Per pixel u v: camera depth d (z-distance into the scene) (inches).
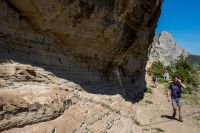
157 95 868.0
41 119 224.8
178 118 567.5
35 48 288.7
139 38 612.7
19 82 237.6
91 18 352.5
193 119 580.1
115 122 357.1
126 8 433.4
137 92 732.7
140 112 549.3
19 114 205.8
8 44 256.7
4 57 243.9
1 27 248.5
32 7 267.6
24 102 214.8
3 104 194.7
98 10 357.4
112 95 425.7
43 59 298.8
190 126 516.1
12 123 195.8
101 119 323.6
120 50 502.6
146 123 482.9
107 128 322.7
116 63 507.5
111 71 499.8
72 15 319.3
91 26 362.3
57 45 327.6
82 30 351.3
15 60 254.4
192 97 922.1
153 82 1103.0
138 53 701.9
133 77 746.2
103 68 470.6
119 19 424.5
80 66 384.8
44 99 240.7
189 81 1312.7
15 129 197.5
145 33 666.8
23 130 202.1
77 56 374.9
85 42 372.5
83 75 389.1
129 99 588.7
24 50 275.0
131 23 530.3
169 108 670.5
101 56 442.3
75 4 314.0
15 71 238.4
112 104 395.9
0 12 246.8
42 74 278.7
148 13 628.7
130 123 403.5
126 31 508.7
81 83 365.1
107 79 486.0
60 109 256.2
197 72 1856.5
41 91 246.7
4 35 251.9
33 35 286.5
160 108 655.8
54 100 252.8
